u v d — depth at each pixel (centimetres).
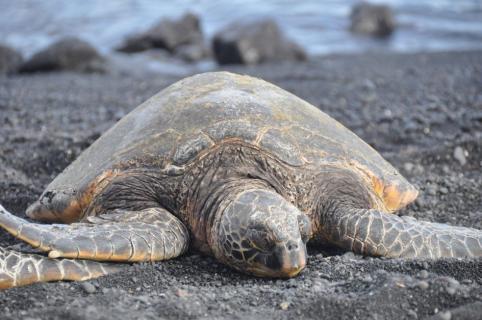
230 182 1120
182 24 4919
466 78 3047
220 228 1059
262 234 1005
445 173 1736
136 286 989
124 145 1230
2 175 1673
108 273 1002
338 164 1211
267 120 1202
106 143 1295
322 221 1148
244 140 1158
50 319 839
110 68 3997
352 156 1243
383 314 880
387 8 5425
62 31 5353
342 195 1168
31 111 2464
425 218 1396
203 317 877
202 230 1118
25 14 5753
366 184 1229
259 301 941
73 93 2923
